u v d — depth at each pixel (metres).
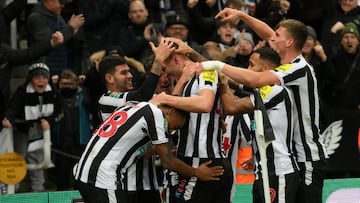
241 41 30.84
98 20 32.22
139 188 19.39
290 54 20.28
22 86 30.34
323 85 32.69
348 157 32.38
